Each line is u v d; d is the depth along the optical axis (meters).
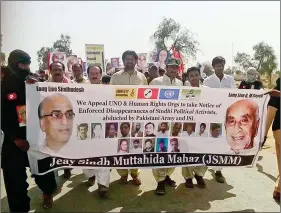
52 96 3.81
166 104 4.18
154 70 7.25
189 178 4.77
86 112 3.97
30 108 3.71
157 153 4.23
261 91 4.31
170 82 4.61
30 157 3.77
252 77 6.54
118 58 13.45
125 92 4.05
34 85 3.70
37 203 4.20
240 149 4.37
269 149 7.30
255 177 5.32
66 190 4.70
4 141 3.62
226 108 4.30
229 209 4.07
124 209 4.03
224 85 5.31
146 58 12.21
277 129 4.38
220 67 5.24
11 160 3.59
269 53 28.41
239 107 4.31
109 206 4.12
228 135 4.34
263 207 4.14
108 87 4.00
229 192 4.65
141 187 4.82
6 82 3.56
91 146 4.03
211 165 4.35
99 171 4.29
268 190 4.75
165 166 4.26
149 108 4.14
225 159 4.37
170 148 4.25
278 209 4.09
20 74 3.66
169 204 4.20
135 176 4.89
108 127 4.06
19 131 3.68
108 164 4.11
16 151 3.62
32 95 3.70
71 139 3.94
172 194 4.55
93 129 4.01
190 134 4.28
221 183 5.03
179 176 5.38
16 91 3.57
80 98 3.93
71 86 3.87
